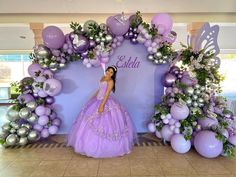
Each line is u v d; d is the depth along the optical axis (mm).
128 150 3381
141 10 6367
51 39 3561
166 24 3854
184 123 3355
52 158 3217
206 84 3707
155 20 3885
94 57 3758
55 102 4223
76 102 4258
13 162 3088
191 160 3117
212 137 3088
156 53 3883
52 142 3912
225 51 9289
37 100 3889
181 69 3984
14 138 3604
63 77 4184
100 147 3154
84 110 3535
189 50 3871
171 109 3480
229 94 10008
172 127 3506
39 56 3689
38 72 3832
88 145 3174
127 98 4297
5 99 9156
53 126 3988
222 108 3775
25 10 6348
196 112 3432
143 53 4234
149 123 4172
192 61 3742
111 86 3434
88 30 3625
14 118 3701
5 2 6121
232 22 6957
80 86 4227
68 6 6293
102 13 6535
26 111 3627
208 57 3730
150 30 3754
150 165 2959
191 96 3580
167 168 2869
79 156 3285
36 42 7035
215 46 3953
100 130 3186
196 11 6504
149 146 3707
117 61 4199
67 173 2754
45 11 6379
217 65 3844
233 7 6395
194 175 2678
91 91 4242
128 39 4117
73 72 4191
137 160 3127
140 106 4340
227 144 3180
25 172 2789
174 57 4012
